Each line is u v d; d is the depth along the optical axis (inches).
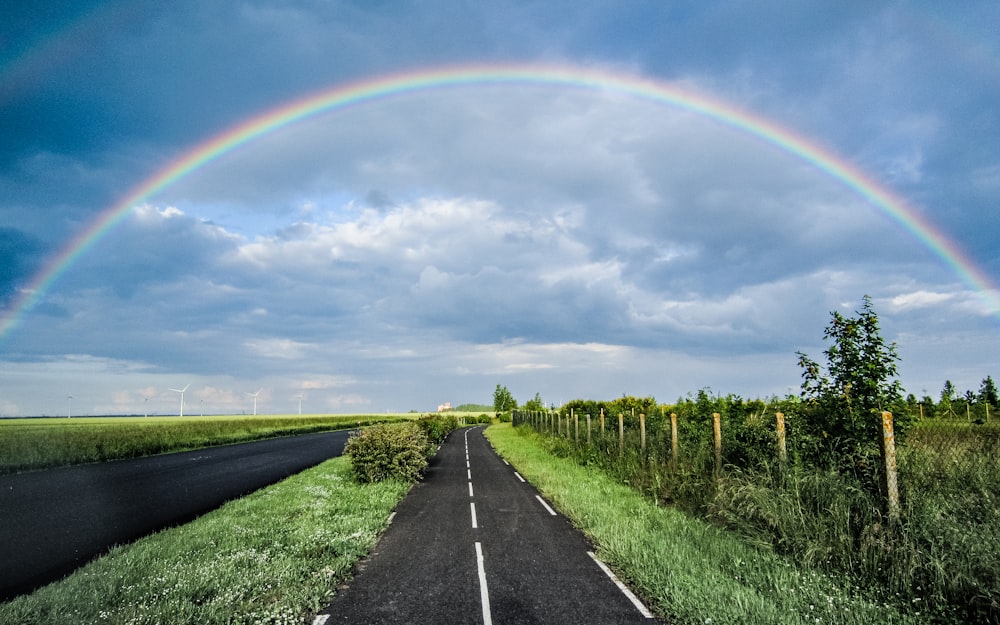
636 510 440.5
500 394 4566.9
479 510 486.3
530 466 815.1
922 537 265.6
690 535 347.9
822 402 360.5
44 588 259.1
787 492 340.5
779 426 385.7
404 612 235.9
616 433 837.2
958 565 238.2
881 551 269.9
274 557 311.7
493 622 224.2
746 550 311.6
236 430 1903.3
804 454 368.8
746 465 417.4
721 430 534.9
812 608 226.1
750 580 263.9
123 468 914.1
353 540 351.6
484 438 1825.8
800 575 267.0
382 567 306.2
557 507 499.2
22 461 896.9
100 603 236.1
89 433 1300.4
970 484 308.8
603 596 255.6
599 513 430.9
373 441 666.2
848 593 248.2
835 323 359.3
